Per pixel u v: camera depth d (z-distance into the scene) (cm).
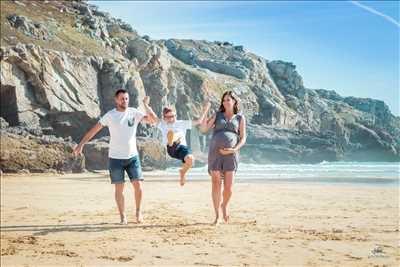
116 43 7931
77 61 6091
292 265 503
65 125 5750
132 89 6612
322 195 1560
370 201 1314
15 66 5394
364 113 15300
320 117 14175
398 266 496
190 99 9156
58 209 1139
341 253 560
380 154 12419
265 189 1934
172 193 1716
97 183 2648
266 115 11719
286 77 14612
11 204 1284
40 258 561
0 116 5338
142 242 648
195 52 13825
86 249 609
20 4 7412
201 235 695
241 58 14162
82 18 8081
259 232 718
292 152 9794
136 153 852
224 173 834
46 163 4216
